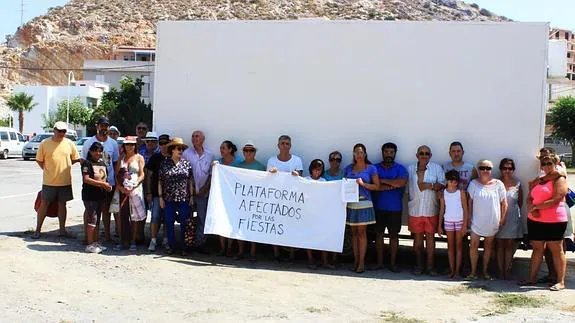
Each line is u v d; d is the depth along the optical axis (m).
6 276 7.26
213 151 9.65
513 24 8.62
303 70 9.27
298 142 9.34
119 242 9.61
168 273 7.91
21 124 65.38
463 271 8.86
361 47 9.06
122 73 89.38
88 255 8.72
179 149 8.98
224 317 6.14
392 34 8.96
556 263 7.84
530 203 8.03
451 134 8.86
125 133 58.81
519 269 9.25
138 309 6.30
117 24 157.38
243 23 9.43
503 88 8.70
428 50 8.87
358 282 8.00
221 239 9.34
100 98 70.44
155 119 9.79
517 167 8.73
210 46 9.58
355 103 9.12
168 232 9.15
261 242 8.91
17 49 148.88
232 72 9.53
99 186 8.98
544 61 8.58
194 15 157.88
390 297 7.23
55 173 9.76
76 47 141.62
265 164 9.46
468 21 8.74
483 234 8.20
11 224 11.23
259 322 6.03
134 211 9.30
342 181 8.58
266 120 9.45
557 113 51.81
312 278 8.12
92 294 6.77
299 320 6.14
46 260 8.22
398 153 9.02
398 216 8.73
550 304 7.04
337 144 9.21
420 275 8.54
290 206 8.89
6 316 5.85
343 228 8.66
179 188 9.00
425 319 6.32
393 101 9.00
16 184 19.38
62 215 9.99
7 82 133.50
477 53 8.74
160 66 9.76
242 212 9.03
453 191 8.39
